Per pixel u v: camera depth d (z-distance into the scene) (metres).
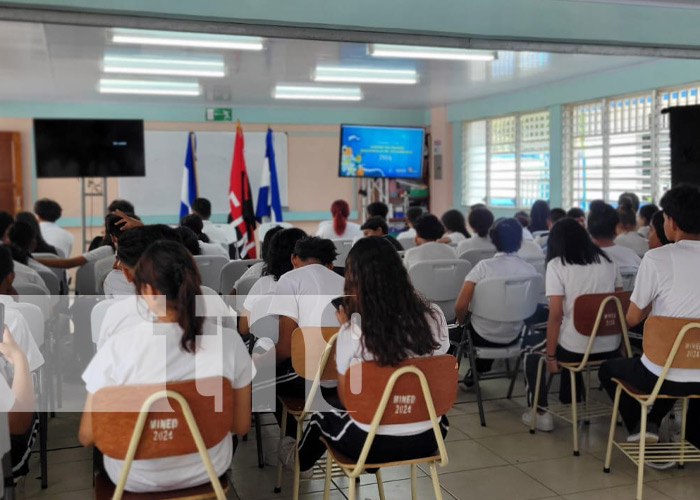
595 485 2.96
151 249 1.88
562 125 8.32
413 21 3.79
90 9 3.35
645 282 2.90
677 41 4.27
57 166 7.67
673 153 5.07
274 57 6.46
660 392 2.80
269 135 7.83
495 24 3.92
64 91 8.75
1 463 2.00
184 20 3.54
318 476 2.95
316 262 2.93
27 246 4.25
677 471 3.10
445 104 10.60
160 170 10.30
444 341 2.26
